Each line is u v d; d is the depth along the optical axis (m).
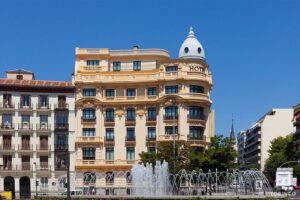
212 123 113.12
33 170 102.69
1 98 104.19
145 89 104.94
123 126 104.69
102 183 102.94
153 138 103.06
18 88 104.69
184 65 102.88
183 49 114.88
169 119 101.75
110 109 105.62
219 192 83.19
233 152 89.94
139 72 105.38
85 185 102.62
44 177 102.94
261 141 193.38
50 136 104.69
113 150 104.31
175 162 90.44
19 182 102.38
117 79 105.56
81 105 105.38
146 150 103.12
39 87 105.12
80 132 104.88
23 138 103.94
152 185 83.81
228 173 84.56
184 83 102.19
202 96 103.31
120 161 103.31
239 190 81.44
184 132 101.00
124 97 105.19
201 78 103.12
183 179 87.62
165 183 84.12
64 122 105.31
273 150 163.50
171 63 103.62
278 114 192.25
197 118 102.12
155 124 103.69
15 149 103.00
